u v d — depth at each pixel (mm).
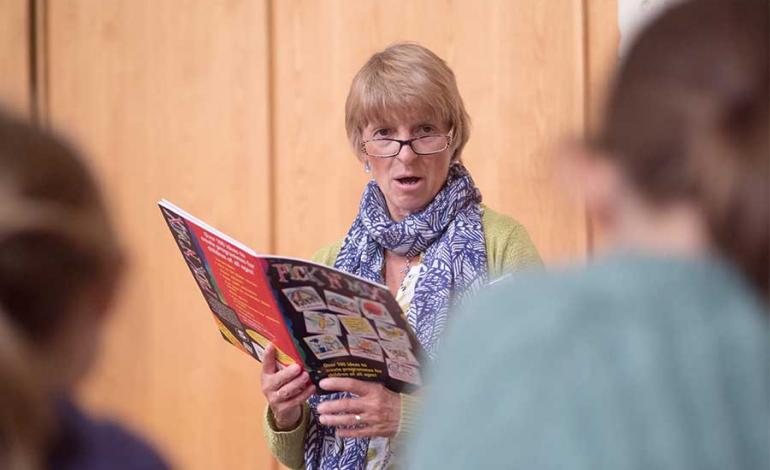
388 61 3514
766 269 1312
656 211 1344
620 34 5117
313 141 6031
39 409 1291
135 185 6461
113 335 6391
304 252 6055
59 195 1320
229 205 6234
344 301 2766
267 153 6125
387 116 3459
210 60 6281
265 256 2742
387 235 3514
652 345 1249
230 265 2906
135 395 6418
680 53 1318
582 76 5383
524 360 1282
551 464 1209
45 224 1284
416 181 3512
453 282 3369
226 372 6273
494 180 5562
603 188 1391
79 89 6605
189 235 3035
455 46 5660
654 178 1315
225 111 6242
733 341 1260
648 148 1312
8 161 1299
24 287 1280
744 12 1315
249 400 6230
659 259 1336
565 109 5430
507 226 3514
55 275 1304
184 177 6348
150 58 6434
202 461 6305
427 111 3449
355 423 3084
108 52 6535
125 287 1428
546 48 5461
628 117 1335
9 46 6723
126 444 1501
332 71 5973
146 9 6449
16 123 1348
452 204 3506
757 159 1271
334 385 3072
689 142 1287
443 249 3422
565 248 5422
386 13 5828
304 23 6039
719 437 1201
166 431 6371
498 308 1363
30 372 1264
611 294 1306
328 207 5996
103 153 6531
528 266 3404
